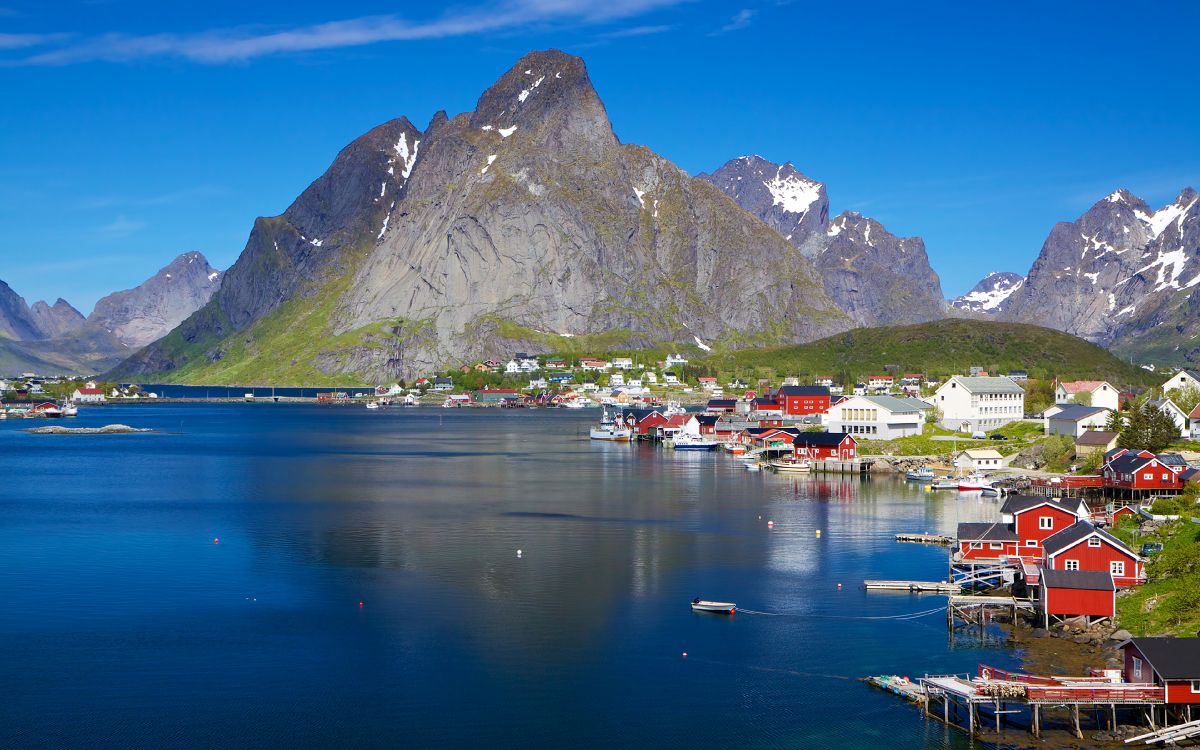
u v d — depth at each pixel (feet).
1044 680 232.53
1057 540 316.40
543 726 224.94
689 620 299.17
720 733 221.87
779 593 329.93
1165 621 273.54
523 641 278.87
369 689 243.81
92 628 288.30
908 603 318.45
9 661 261.03
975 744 214.90
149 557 379.55
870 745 215.92
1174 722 219.61
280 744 214.90
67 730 220.23
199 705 233.96
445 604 313.73
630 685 247.91
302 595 323.98
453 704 235.61
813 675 255.09
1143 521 392.06
